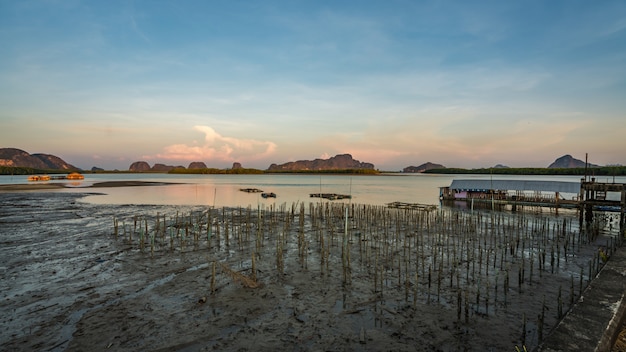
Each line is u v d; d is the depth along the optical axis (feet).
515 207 165.99
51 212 139.64
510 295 54.39
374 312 48.14
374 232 106.63
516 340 40.65
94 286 56.65
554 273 65.46
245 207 174.40
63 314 46.42
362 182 538.47
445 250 83.56
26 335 40.96
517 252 81.46
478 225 120.37
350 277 62.44
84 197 214.48
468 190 193.88
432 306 50.21
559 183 166.20
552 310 48.85
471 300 52.39
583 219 133.08
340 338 41.22
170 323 44.32
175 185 387.75
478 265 70.90
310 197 236.63
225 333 42.11
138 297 52.34
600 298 29.89
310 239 95.35
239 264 69.77
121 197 227.20
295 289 56.39
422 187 392.06
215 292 54.49
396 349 38.91
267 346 39.37
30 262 69.36
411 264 71.36
